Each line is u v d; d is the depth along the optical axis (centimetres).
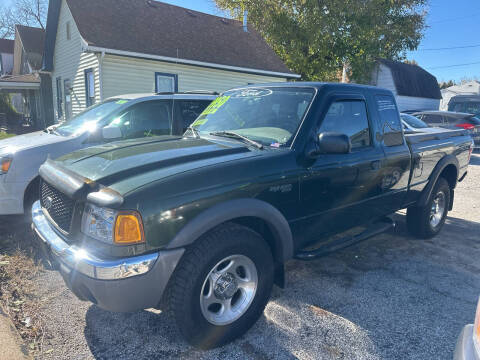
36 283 349
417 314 311
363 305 324
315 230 319
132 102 527
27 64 2505
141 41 1277
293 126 306
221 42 1588
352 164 332
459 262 424
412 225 482
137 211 216
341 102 335
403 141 409
